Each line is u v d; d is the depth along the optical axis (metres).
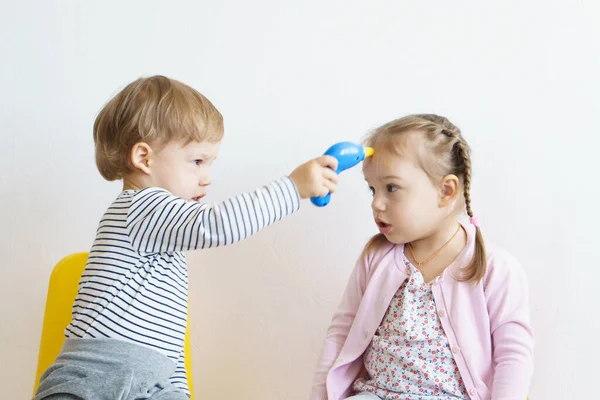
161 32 1.40
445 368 1.10
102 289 1.02
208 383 1.44
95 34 1.41
